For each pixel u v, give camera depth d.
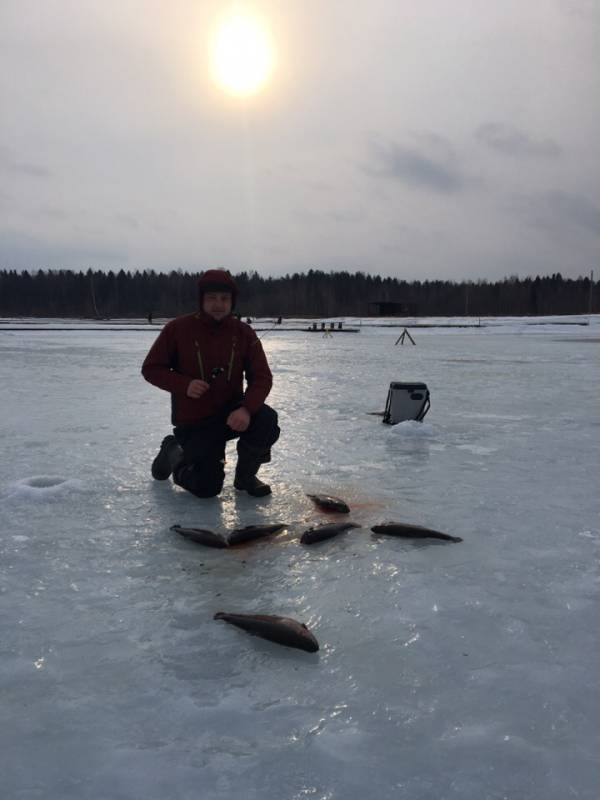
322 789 1.45
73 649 2.06
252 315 106.25
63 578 2.62
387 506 3.69
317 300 129.88
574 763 1.54
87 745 1.59
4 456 4.98
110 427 6.36
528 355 20.34
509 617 2.29
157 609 2.35
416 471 4.56
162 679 1.89
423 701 1.79
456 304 129.62
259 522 3.38
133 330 45.06
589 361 17.42
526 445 5.56
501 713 1.73
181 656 2.02
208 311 3.85
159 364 3.94
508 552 2.94
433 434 6.07
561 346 27.03
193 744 1.60
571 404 8.41
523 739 1.62
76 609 2.34
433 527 3.30
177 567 2.75
